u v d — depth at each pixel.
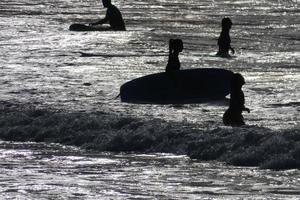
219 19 159.88
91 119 50.56
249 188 32.62
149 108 61.03
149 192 31.91
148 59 92.31
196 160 41.09
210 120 53.91
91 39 115.69
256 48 105.81
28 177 35.69
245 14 173.88
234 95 51.50
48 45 106.12
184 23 150.62
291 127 50.28
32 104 60.25
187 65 86.25
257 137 41.72
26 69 82.31
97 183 34.00
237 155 39.88
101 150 45.28
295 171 36.78
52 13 175.12
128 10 188.38
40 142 48.69
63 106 59.62
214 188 32.75
